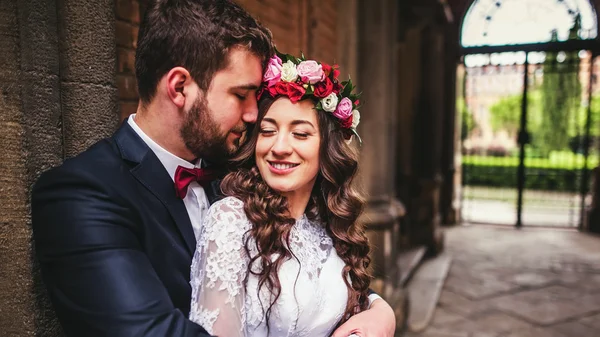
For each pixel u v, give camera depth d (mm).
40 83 1224
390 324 1281
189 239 1171
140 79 1155
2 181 1196
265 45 1151
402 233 6156
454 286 5164
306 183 1289
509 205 10398
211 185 1350
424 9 5719
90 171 1022
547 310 4477
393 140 4004
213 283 1059
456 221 8492
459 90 8375
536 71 7973
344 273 1310
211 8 1092
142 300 910
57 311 963
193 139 1138
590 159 8891
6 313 1244
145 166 1140
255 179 1200
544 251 6625
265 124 1175
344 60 3600
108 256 938
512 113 9508
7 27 1145
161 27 1093
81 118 1363
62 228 959
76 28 1339
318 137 1209
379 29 3654
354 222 1358
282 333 1159
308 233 1301
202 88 1098
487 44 7852
